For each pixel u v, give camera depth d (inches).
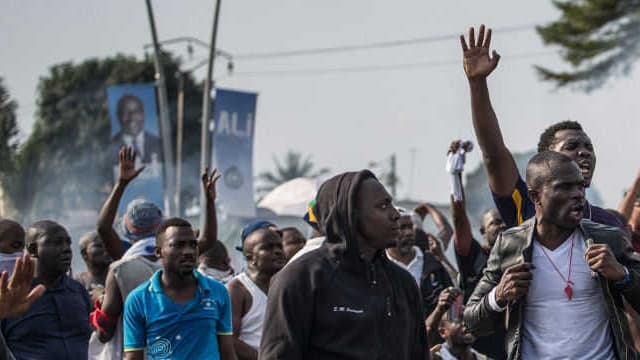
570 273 195.5
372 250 187.8
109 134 1932.8
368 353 179.3
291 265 182.5
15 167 1902.1
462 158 292.2
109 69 1971.0
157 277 275.7
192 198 1884.8
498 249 203.2
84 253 376.2
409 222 339.0
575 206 193.2
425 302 335.9
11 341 291.0
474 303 205.2
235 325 289.7
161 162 930.7
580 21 1008.9
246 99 858.8
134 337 270.4
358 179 185.2
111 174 1907.0
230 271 397.4
